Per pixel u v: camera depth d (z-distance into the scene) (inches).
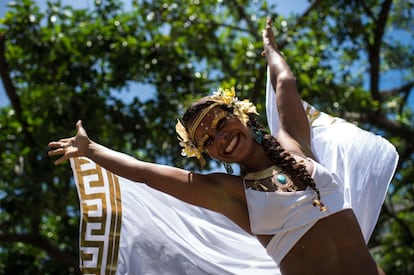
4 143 462.9
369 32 534.9
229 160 152.5
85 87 467.2
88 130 451.5
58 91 456.4
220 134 150.9
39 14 462.0
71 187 454.9
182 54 482.6
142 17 488.4
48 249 458.3
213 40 499.2
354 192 176.9
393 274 530.6
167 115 466.0
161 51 468.8
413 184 567.8
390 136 560.1
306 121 169.3
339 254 142.6
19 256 496.1
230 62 505.0
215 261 170.7
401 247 549.3
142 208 172.1
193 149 154.4
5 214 494.3
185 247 170.6
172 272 167.8
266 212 145.1
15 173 442.6
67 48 461.4
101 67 467.5
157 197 174.4
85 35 467.2
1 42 450.6
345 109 502.0
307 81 466.0
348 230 145.3
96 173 170.7
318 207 144.8
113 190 171.2
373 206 176.9
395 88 611.8
